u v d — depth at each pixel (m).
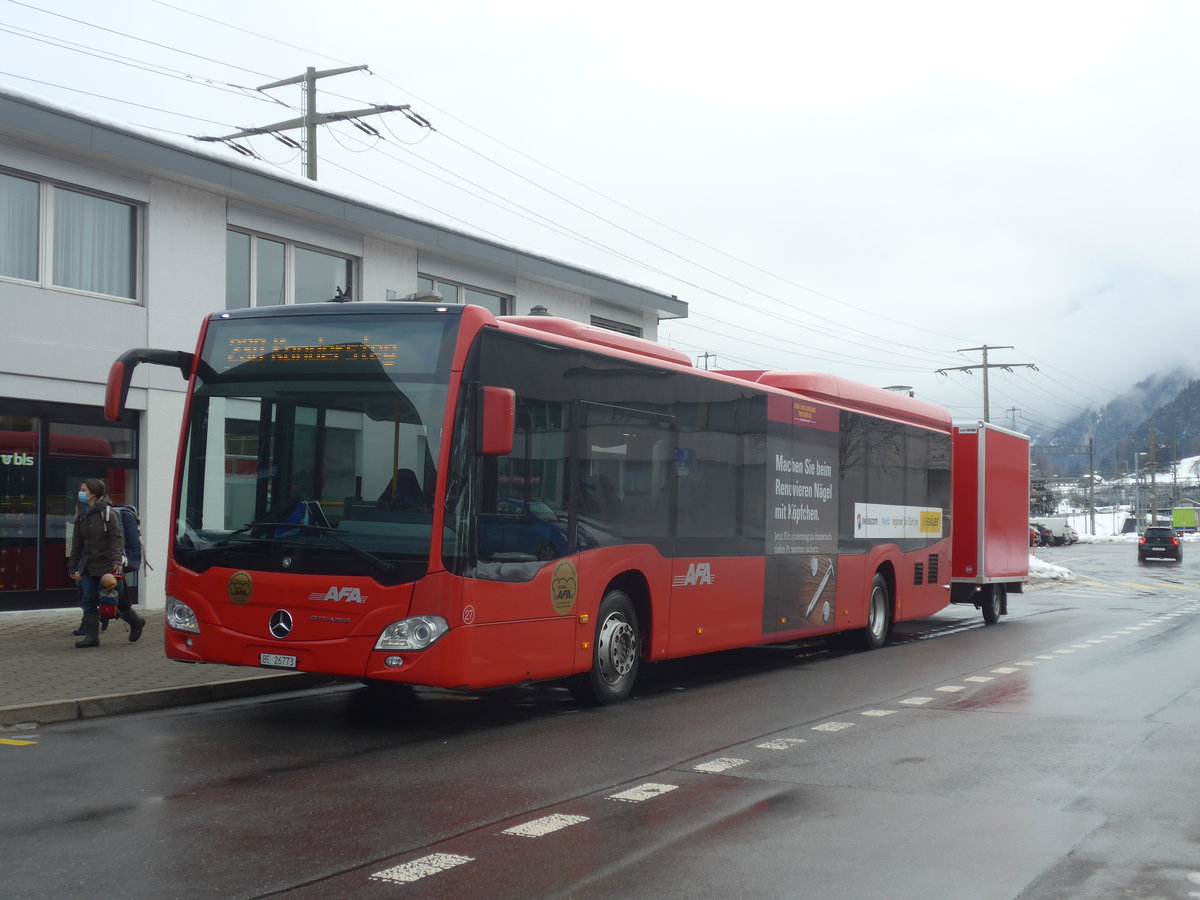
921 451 18.55
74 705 9.88
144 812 6.63
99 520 13.48
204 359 9.96
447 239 23.59
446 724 9.81
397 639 8.95
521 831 6.27
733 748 8.74
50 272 17.16
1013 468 22.69
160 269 18.53
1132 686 12.45
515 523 9.66
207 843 5.98
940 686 12.49
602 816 6.61
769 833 6.27
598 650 10.87
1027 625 21.48
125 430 18.25
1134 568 54.47
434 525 8.99
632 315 30.88
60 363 17.11
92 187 17.56
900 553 17.55
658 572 11.62
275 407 9.61
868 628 16.55
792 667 14.48
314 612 9.13
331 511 9.28
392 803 6.89
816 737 9.23
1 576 16.61
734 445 13.13
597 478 10.75
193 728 9.50
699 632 12.31
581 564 10.47
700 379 12.53
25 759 8.16
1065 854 5.92
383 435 9.26
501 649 9.44
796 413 14.59
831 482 15.45
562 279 27.14
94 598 13.55
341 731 9.42
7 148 16.44
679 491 12.04
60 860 5.65
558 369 10.28
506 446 9.05
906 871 5.61
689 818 6.59
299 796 7.06
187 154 18.36
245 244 20.23
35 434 17.03
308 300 21.44
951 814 6.72
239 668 12.07
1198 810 6.86
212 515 9.66
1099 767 8.08
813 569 14.88
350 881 5.36
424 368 9.27
